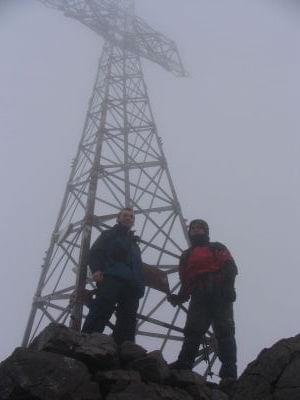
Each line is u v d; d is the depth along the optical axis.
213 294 4.94
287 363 3.46
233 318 4.97
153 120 10.02
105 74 11.12
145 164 8.85
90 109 10.05
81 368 3.76
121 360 4.16
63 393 3.57
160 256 7.49
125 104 10.12
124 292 5.05
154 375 4.07
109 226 6.91
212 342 5.96
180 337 6.34
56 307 6.88
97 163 7.81
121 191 8.37
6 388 3.57
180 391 4.08
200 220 5.45
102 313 4.80
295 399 3.26
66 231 7.31
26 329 6.87
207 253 5.12
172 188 8.42
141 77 11.37
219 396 4.20
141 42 13.45
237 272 5.07
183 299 5.24
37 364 3.67
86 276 5.94
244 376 3.61
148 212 8.12
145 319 6.08
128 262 5.10
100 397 3.71
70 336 4.07
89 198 7.07
